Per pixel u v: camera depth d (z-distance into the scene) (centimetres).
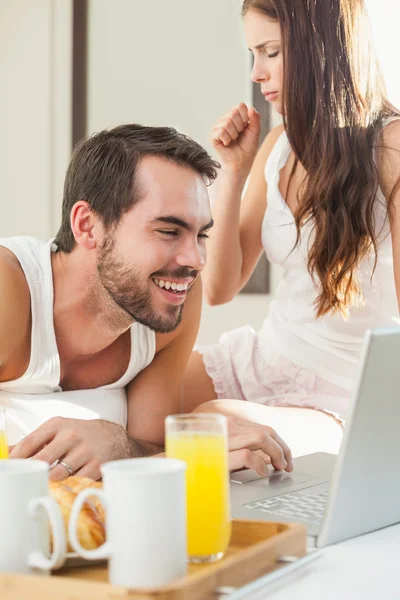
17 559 73
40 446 130
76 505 73
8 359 158
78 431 135
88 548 79
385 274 209
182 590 69
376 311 209
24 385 163
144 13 374
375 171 204
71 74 391
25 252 160
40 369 160
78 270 156
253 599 74
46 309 157
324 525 91
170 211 146
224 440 83
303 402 209
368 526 98
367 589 77
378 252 207
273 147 230
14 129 405
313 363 211
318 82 204
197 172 150
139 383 180
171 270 150
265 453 129
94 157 152
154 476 71
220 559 82
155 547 71
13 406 162
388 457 96
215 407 191
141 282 151
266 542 82
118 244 150
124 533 71
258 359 221
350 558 87
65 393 166
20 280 156
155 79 373
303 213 209
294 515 102
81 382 171
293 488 118
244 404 193
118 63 382
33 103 400
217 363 226
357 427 89
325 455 145
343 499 91
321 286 209
